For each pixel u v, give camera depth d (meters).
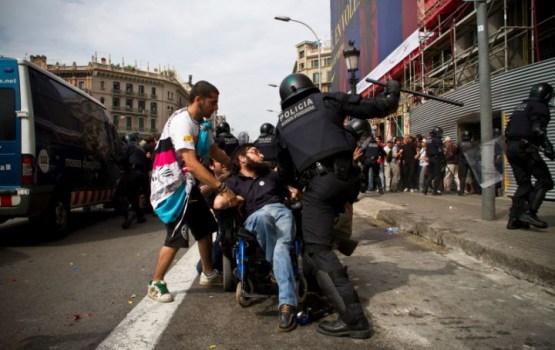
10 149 5.68
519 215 5.19
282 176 3.26
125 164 7.80
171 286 3.78
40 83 6.23
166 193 3.28
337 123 2.84
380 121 22.69
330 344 2.53
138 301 3.38
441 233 5.25
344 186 2.76
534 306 3.12
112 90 82.00
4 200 5.61
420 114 14.84
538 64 8.55
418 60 16.19
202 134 3.47
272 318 2.98
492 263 4.20
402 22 17.03
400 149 13.45
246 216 3.35
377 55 20.22
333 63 32.06
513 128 5.16
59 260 5.00
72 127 7.30
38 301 3.41
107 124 9.42
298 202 3.32
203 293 3.58
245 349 2.47
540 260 3.71
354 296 2.63
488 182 5.63
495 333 2.65
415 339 2.58
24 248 5.82
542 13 10.57
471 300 3.26
